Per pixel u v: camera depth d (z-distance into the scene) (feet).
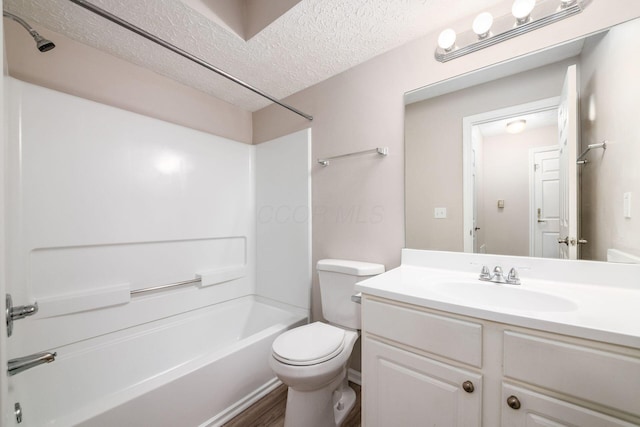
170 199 5.83
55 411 4.16
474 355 2.69
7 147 3.80
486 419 2.64
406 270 4.44
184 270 6.11
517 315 2.47
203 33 4.59
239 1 4.72
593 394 2.18
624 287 3.17
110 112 4.99
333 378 4.08
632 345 2.04
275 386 5.47
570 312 2.52
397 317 3.20
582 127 3.45
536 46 3.74
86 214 4.68
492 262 4.03
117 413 3.38
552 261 3.59
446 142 4.50
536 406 2.38
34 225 4.16
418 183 4.80
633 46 3.17
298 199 6.60
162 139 5.73
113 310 5.01
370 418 3.44
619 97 3.25
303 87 6.52
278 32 4.57
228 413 4.61
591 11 3.38
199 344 6.17
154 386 3.74
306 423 3.95
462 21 4.30
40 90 4.24
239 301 7.22
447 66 4.48
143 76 5.65
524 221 3.84
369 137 5.41
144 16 4.18
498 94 4.04
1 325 1.72
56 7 4.01
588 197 3.42
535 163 3.77
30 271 4.15
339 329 4.67
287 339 4.28
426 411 2.98
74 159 4.57
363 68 5.48
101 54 5.08
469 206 4.28
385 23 4.40
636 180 3.15
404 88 4.94
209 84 6.35
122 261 5.16
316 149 6.34
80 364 4.52
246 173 7.50
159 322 5.67
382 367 3.34
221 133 7.12
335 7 4.03
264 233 7.38
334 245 5.98
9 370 2.30
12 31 4.18
